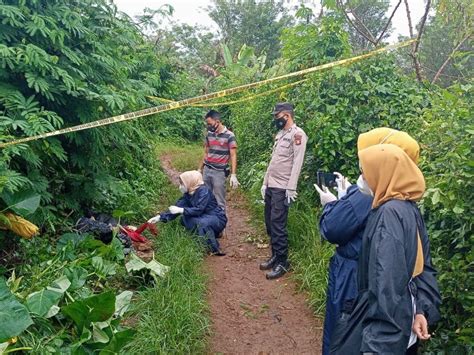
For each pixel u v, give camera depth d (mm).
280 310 4438
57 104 4902
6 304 2746
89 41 5027
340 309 2783
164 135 14977
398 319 2105
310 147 6352
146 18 6078
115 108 5215
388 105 6012
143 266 4441
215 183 6469
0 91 4219
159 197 7973
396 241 2191
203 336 3818
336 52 6887
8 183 3625
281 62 9406
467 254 2898
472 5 6332
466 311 2908
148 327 3523
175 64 11852
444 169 3158
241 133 10305
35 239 4391
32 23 4344
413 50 7148
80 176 5324
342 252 2861
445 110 3391
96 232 5035
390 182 2350
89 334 3174
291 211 5984
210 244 5766
